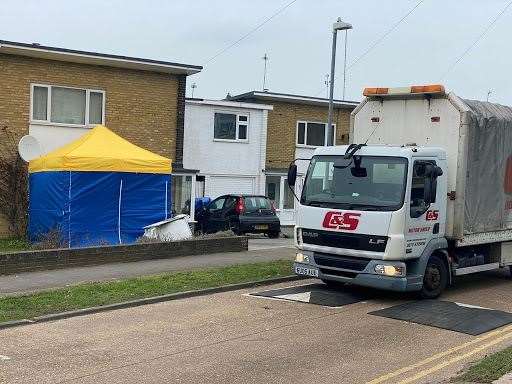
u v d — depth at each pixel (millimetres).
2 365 6598
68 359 6852
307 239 10805
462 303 10438
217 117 28016
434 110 11125
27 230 17406
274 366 6684
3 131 18656
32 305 9281
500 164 11914
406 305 10016
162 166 16609
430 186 10133
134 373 6371
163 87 21562
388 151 10211
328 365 6754
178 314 9219
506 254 12531
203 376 6305
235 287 11359
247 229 22328
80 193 15500
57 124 19531
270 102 30469
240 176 28688
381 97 11703
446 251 10922
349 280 10273
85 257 13203
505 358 6727
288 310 9578
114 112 20609
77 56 19219
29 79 19078
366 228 10023
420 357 7129
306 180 11031
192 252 15289
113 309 9484
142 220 16406
